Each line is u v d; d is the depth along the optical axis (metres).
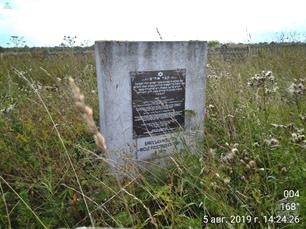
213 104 4.55
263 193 2.35
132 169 2.86
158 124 3.48
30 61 8.61
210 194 2.32
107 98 3.12
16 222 2.51
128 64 3.17
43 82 7.03
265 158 2.81
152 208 2.59
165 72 3.41
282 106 4.15
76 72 6.48
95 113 4.46
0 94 5.25
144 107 3.36
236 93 4.70
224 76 5.35
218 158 2.93
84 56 8.27
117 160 3.20
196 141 3.40
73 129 3.71
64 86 5.30
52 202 2.48
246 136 3.28
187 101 3.66
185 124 3.69
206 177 2.49
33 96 4.82
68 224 2.44
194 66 3.62
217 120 3.92
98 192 2.65
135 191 2.78
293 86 3.66
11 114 3.82
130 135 3.34
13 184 2.71
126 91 3.22
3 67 8.02
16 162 3.05
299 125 3.40
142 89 3.30
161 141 3.52
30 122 3.62
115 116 3.21
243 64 6.54
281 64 6.87
